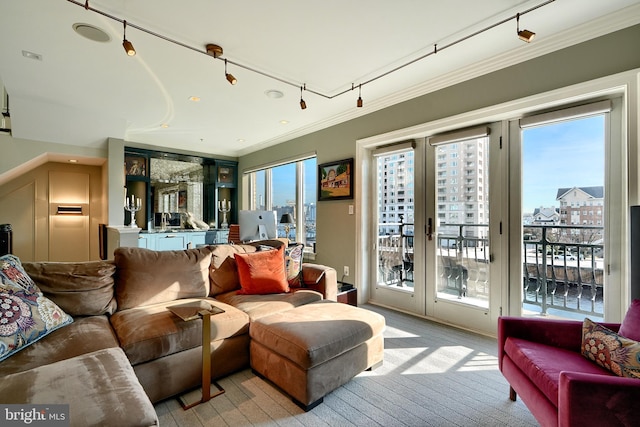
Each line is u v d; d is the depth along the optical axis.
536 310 2.64
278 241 3.40
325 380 1.84
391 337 2.84
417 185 3.46
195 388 1.99
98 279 2.16
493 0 1.94
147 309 2.17
